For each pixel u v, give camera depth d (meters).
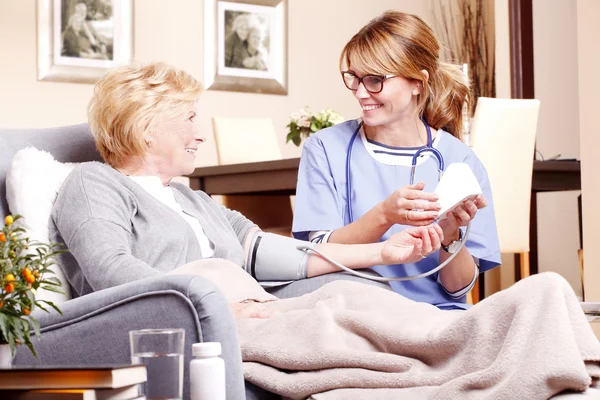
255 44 6.93
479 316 1.41
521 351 1.32
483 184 2.37
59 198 1.89
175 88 2.04
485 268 2.36
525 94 7.09
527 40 7.11
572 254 7.14
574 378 1.26
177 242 1.96
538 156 7.22
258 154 6.05
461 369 1.40
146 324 1.40
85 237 1.81
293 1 7.08
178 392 1.21
